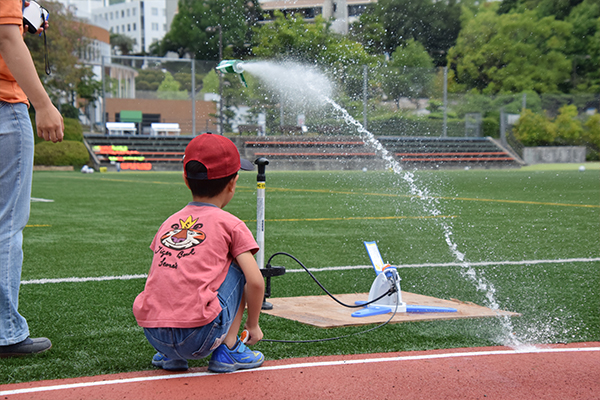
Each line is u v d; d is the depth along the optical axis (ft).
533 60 127.24
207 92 117.80
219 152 6.48
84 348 7.59
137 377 6.40
